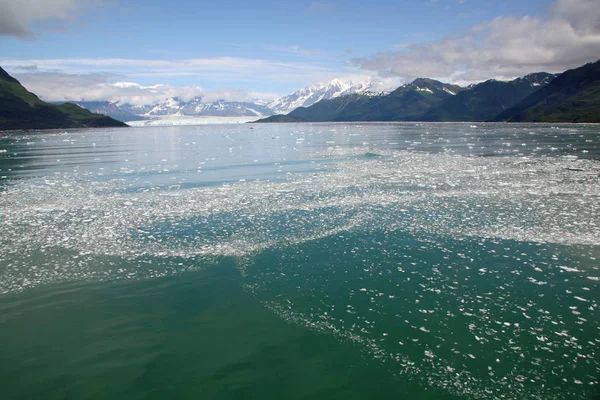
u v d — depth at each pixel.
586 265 14.25
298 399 8.04
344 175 33.38
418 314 11.27
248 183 30.77
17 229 19.62
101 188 30.20
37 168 42.72
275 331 10.58
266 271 14.36
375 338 10.19
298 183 30.19
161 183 31.88
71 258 15.89
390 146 62.34
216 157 50.81
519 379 8.57
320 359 9.34
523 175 31.38
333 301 12.14
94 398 8.13
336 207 22.62
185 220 20.73
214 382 8.55
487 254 15.42
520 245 16.23
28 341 10.23
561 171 32.94
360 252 15.92
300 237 17.77
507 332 10.32
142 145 76.81
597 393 8.10
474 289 12.69
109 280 13.86
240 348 9.82
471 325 10.68
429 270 14.15
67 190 29.56
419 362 9.20
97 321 11.18
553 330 10.37
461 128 139.12
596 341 9.84
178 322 11.07
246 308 11.81
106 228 19.62
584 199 23.09
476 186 27.48
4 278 14.12
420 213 21.02
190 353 9.62
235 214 21.62
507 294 12.31
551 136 78.19
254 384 8.49
